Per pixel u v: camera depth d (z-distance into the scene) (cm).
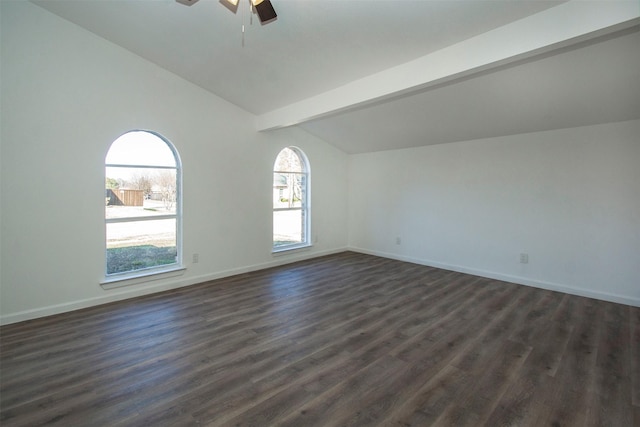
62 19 315
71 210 330
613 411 184
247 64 349
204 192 431
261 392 202
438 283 430
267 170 506
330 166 608
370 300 366
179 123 403
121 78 355
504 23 237
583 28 205
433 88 341
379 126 474
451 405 190
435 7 230
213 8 268
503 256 442
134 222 383
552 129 394
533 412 184
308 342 267
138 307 343
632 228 347
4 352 249
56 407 187
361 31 268
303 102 415
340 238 637
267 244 511
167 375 220
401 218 561
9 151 294
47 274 319
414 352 251
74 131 328
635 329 290
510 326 297
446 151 497
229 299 369
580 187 378
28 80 301
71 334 280
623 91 293
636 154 343
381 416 181
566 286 391
